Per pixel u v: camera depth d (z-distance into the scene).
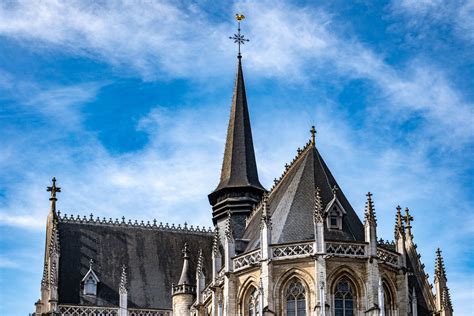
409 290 82.12
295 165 83.31
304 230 74.69
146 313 91.06
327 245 72.12
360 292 72.12
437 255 82.81
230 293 76.12
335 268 71.94
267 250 72.94
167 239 98.69
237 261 76.56
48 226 97.19
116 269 94.31
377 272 72.12
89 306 89.31
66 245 94.44
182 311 89.44
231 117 100.75
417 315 79.19
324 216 74.44
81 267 93.12
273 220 78.19
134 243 97.31
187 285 90.25
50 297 87.69
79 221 97.31
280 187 83.56
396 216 87.81
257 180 96.88
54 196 97.88
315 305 70.31
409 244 86.81
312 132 83.19
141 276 94.44
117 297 91.69
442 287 81.56
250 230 84.94
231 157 97.50
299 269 72.38
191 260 97.50
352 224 76.62
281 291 72.56
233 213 94.19
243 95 101.81
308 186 78.12
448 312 80.81
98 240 96.25
